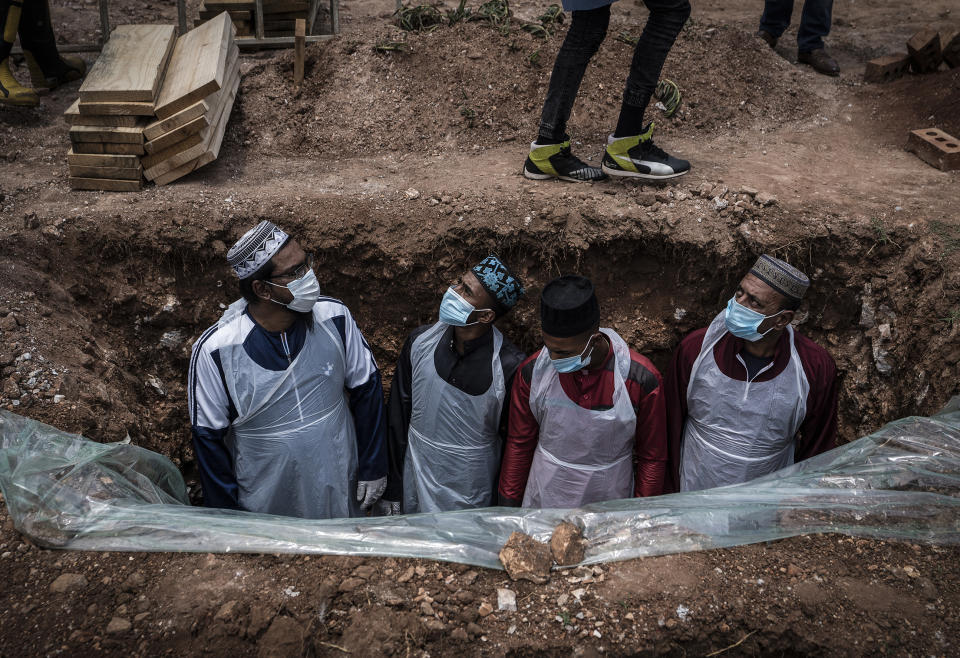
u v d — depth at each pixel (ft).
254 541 8.71
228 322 9.61
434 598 8.11
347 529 8.97
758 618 7.89
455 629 7.80
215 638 7.69
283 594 8.11
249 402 9.78
